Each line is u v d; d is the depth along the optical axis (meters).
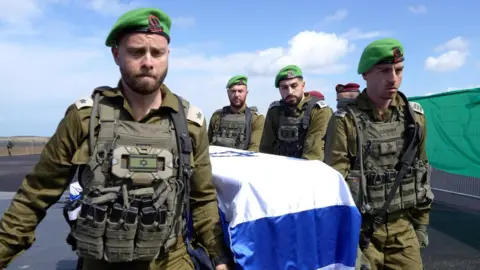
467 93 6.31
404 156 2.40
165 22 1.64
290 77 4.25
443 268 4.13
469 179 6.97
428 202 2.54
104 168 1.54
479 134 6.09
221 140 5.46
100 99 1.63
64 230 4.86
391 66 2.33
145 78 1.57
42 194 1.61
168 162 1.62
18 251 1.63
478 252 4.61
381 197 2.38
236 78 5.36
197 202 1.89
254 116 5.51
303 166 2.11
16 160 19.78
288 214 1.84
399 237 2.48
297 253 1.84
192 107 1.82
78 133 1.57
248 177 1.90
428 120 7.12
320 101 4.35
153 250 1.59
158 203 1.57
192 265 1.87
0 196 7.19
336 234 1.99
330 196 1.98
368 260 2.31
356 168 2.41
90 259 1.70
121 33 1.58
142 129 1.62
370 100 2.47
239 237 1.74
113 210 1.51
